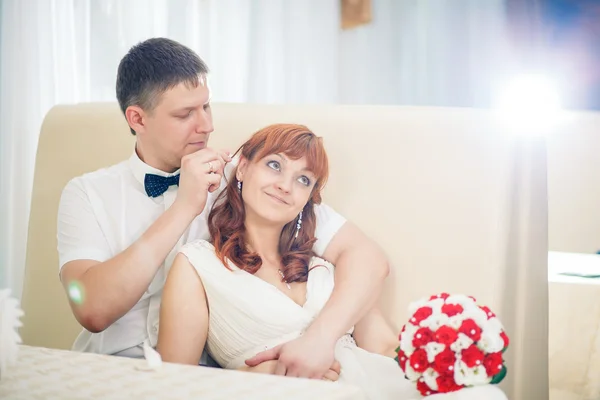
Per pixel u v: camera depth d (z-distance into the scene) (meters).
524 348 1.69
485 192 1.70
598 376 1.69
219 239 1.66
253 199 1.68
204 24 2.62
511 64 2.71
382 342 1.63
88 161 1.88
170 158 1.77
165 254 1.64
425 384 1.29
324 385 1.09
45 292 1.84
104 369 1.15
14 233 2.56
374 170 1.74
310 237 1.68
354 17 2.70
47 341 1.82
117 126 1.88
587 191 2.14
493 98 2.73
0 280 2.55
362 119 1.78
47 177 1.90
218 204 1.71
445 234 1.69
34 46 2.56
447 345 1.25
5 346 1.08
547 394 1.71
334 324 1.59
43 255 1.86
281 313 1.58
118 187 1.78
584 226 2.14
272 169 1.69
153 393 1.04
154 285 1.69
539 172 1.74
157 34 2.61
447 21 2.74
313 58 2.65
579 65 2.64
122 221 1.75
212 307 1.60
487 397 1.21
